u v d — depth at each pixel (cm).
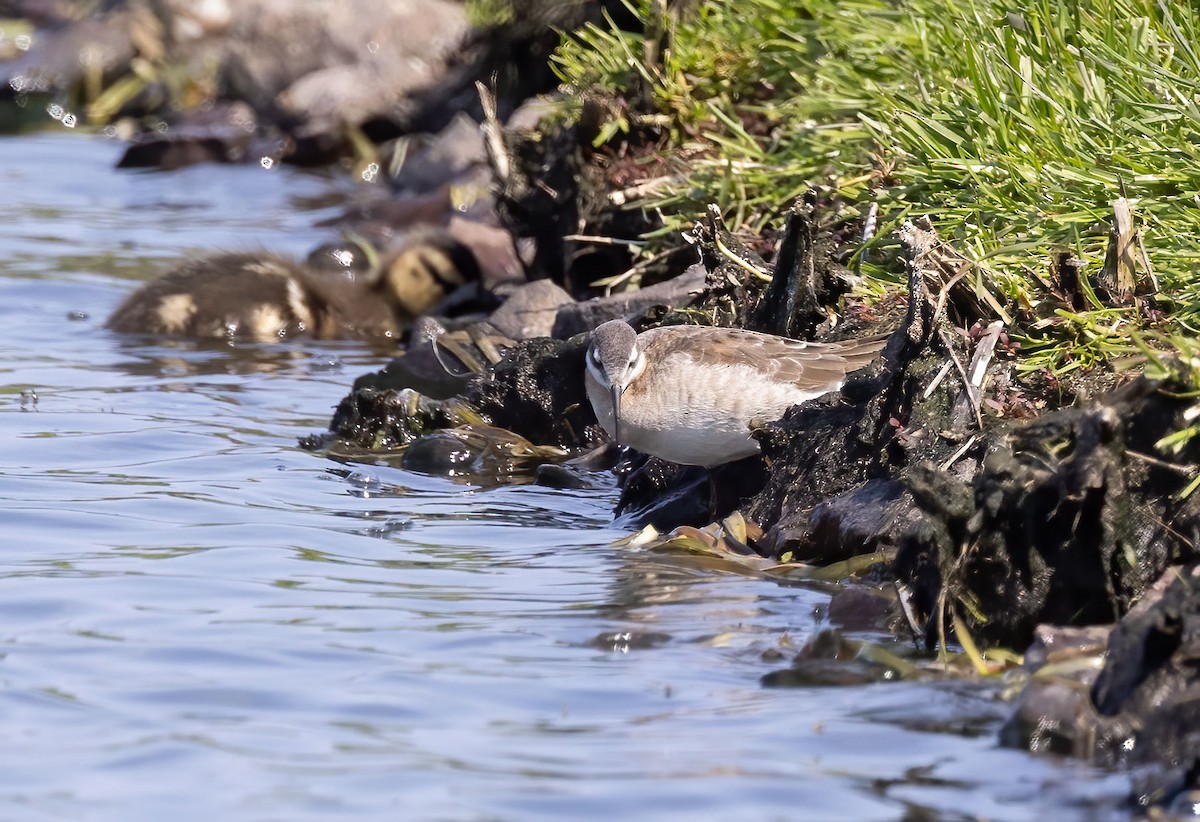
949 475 1122
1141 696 924
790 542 1289
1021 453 1150
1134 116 1502
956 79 1683
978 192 1540
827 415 1373
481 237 2441
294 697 988
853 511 1255
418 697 991
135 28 4291
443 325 2086
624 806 840
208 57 4144
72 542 1324
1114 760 898
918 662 1056
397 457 1694
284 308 2336
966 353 1323
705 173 1881
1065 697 926
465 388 1844
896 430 1293
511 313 1986
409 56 3619
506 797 850
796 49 1991
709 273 1650
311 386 2016
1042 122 1540
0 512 1405
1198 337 1260
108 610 1148
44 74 4241
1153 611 963
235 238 2883
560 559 1312
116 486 1516
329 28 3756
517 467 1667
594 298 1894
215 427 1783
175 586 1209
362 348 2281
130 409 1844
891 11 1853
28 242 2819
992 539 1105
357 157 3528
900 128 1650
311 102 3628
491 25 2786
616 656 1070
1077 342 1321
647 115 2059
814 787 864
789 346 1448
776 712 970
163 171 3572
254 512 1444
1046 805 844
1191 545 1091
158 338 2272
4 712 959
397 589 1217
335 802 844
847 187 1717
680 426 1412
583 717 963
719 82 2067
